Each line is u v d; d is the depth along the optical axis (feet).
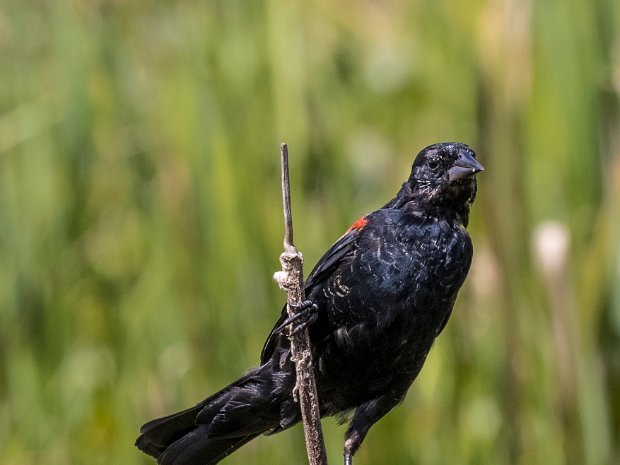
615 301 37.35
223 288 38.75
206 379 38.99
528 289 37.88
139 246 40.42
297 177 39.24
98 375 40.55
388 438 39.40
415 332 31.60
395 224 31.73
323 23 44.04
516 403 38.27
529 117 37.78
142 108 40.83
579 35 37.76
